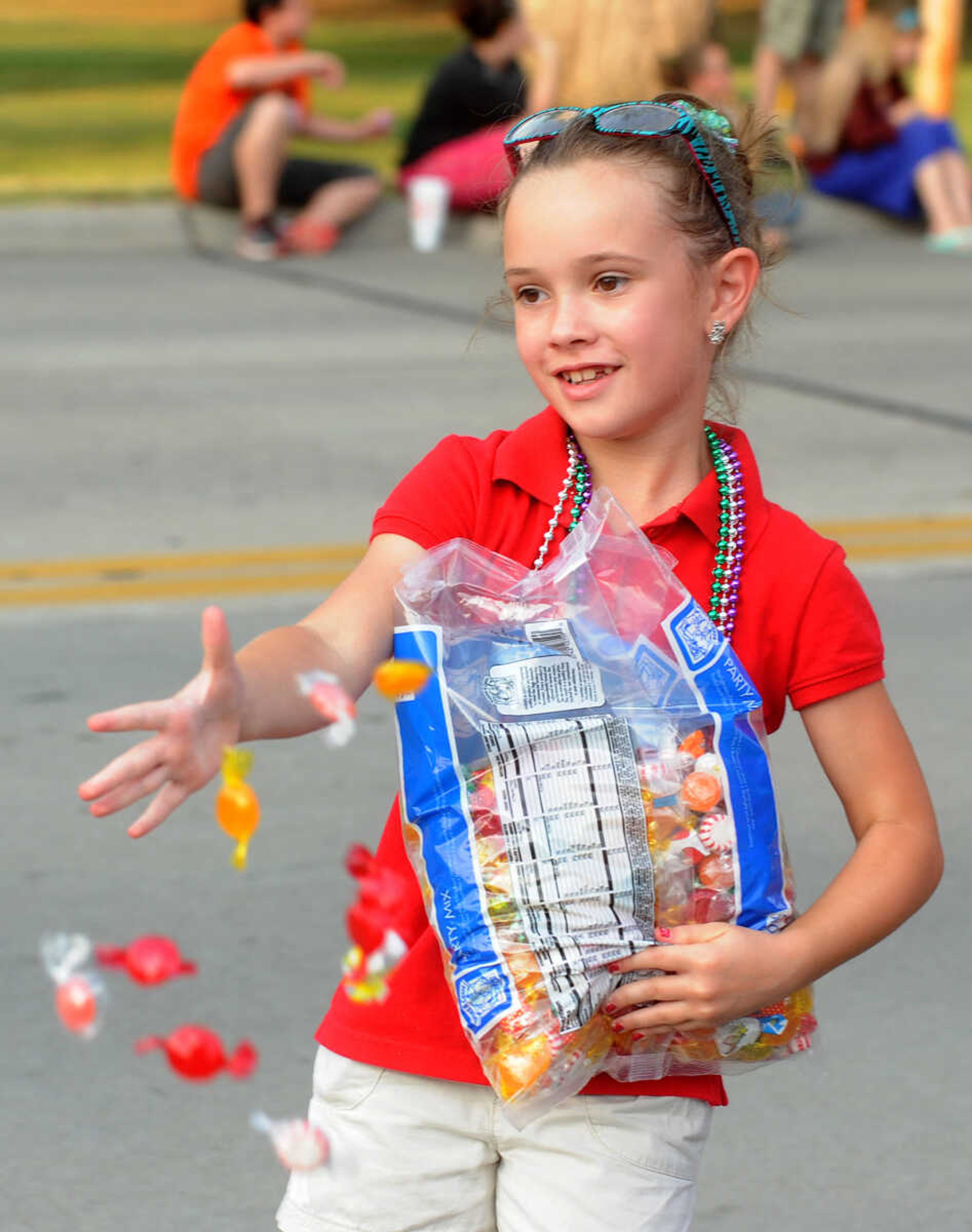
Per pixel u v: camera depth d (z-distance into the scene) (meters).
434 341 19.05
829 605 3.99
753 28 44.56
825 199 26.86
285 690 3.63
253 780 8.62
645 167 3.84
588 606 3.83
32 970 6.82
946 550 12.26
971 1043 6.51
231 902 7.38
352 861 3.02
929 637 10.67
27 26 42.09
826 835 8.02
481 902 3.70
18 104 33.38
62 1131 5.91
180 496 13.26
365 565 4.08
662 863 3.75
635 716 3.78
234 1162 5.78
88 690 9.61
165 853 7.83
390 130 25.06
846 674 3.99
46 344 18.59
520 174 3.93
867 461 14.47
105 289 21.97
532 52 23.62
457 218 25.41
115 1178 5.68
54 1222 5.46
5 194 25.70
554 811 3.71
